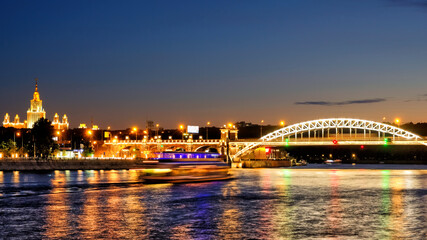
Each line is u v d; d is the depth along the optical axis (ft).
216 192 302.25
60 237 166.40
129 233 172.45
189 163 368.68
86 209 227.81
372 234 170.50
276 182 401.90
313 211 223.71
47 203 248.11
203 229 179.42
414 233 172.35
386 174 567.18
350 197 282.56
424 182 410.72
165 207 234.79
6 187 327.26
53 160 579.48
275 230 177.47
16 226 185.16
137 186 337.52
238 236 167.63
